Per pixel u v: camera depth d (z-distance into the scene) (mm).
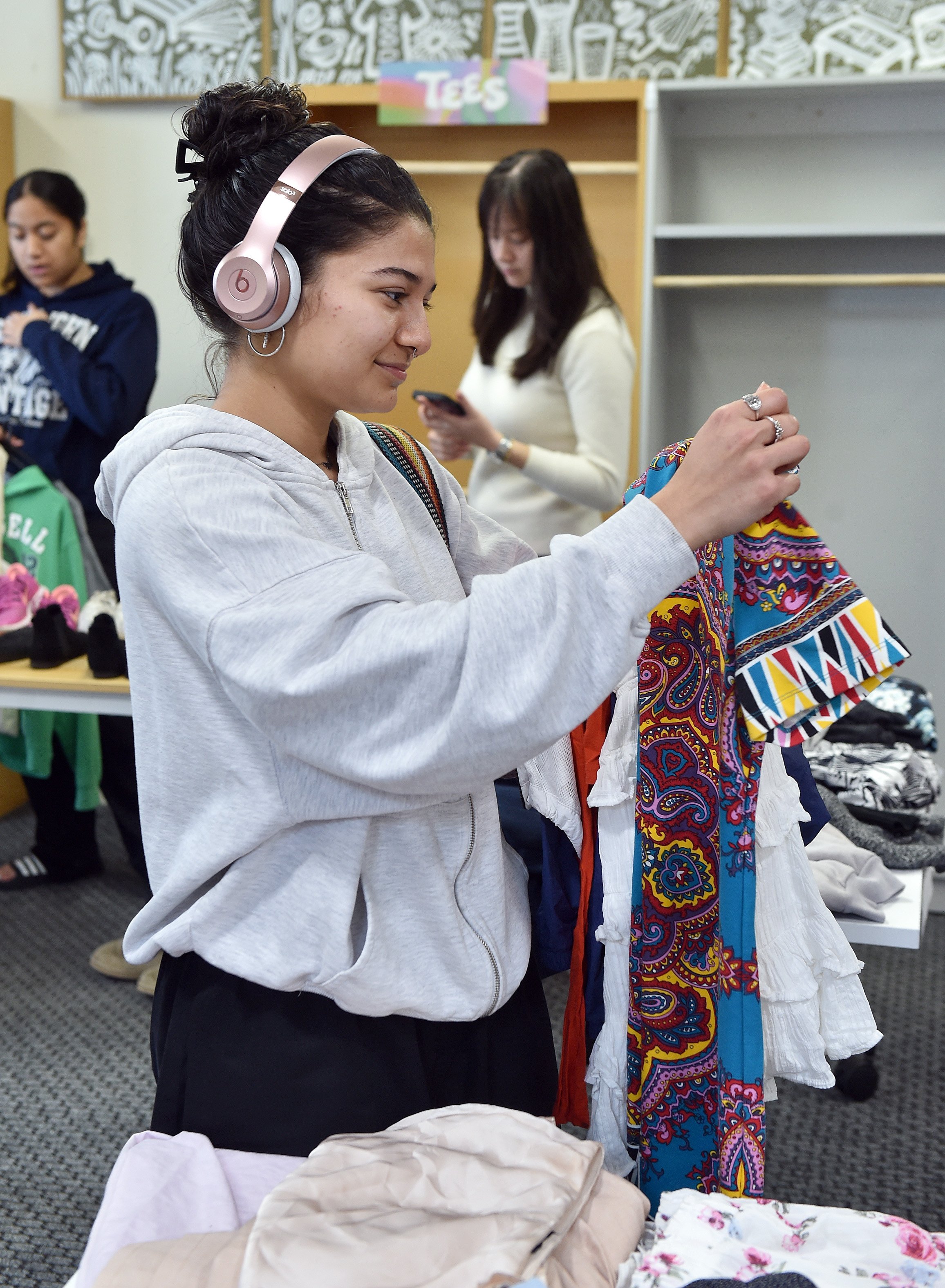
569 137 3410
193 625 896
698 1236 918
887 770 1892
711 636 1113
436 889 1021
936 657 3533
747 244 3391
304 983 1002
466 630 856
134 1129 2197
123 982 2756
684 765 1147
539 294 2576
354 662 866
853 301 3387
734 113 3271
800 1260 895
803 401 3473
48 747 2844
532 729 852
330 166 958
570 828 1178
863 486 3490
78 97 3545
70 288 3008
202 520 911
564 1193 907
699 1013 1155
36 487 2822
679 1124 1166
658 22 3188
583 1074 1213
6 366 2988
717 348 3480
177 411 1000
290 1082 1029
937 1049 2457
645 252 3078
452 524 1223
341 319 964
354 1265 832
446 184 3518
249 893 1005
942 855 1769
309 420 1047
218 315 1021
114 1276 874
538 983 1235
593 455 2600
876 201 3289
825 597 1111
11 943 2922
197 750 980
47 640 2279
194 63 3457
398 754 881
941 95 3123
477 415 2514
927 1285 874
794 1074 1205
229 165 994
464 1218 889
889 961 2844
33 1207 1979
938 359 3373
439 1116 1010
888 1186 2027
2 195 3584
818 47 3125
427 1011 1032
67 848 3244
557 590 853
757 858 1203
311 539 944
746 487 899
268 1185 1005
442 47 3297
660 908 1158
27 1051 2449
